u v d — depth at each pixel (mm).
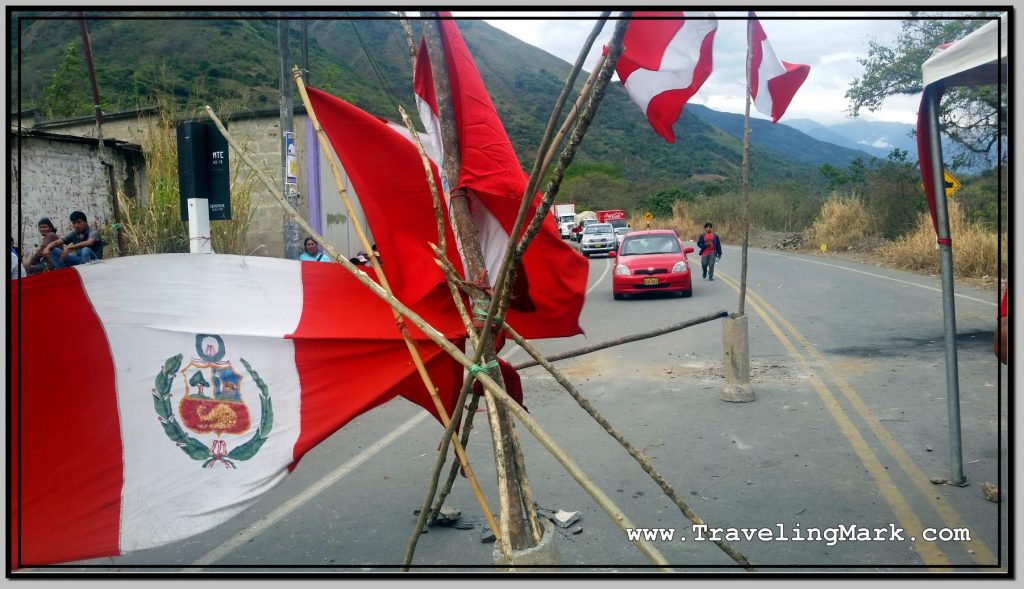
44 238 10453
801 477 5227
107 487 3885
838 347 9789
